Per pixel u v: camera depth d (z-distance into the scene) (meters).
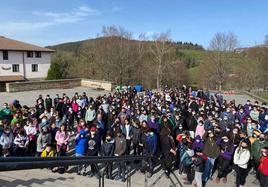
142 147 11.53
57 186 8.32
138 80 58.31
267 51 59.19
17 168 2.07
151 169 9.20
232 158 10.53
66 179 9.06
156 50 57.97
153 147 11.12
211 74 61.09
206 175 10.44
